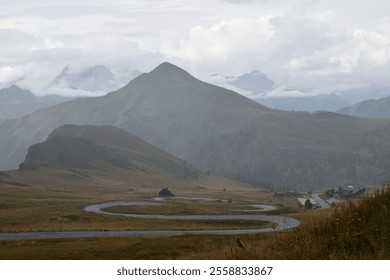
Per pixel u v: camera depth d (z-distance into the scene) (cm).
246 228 18912
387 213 2805
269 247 3228
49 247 9881
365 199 3133
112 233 15188
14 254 8788
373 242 2608
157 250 9381
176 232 15700
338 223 2912
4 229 16538
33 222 19950
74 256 8556
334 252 2609
